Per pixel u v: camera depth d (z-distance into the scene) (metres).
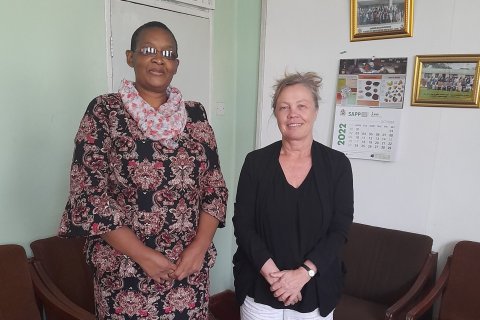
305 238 1.35
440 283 1.86
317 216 1.35
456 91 1.97
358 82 2.24
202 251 1.26
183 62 2.49
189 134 1.26
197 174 1.26
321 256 1.31
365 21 2.19
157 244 1.18
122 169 1.14
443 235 2.08
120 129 1.16
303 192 1.36
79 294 1.89
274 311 1.39
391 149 2.17
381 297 2.04
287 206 1.36
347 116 2.29
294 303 1.35
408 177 2.15
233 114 2.88
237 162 2.91
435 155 2.06
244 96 2.81
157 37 1.18
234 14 2.77
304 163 1.41
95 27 2.06
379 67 2.17
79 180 1.10
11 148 1.83
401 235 2.09
